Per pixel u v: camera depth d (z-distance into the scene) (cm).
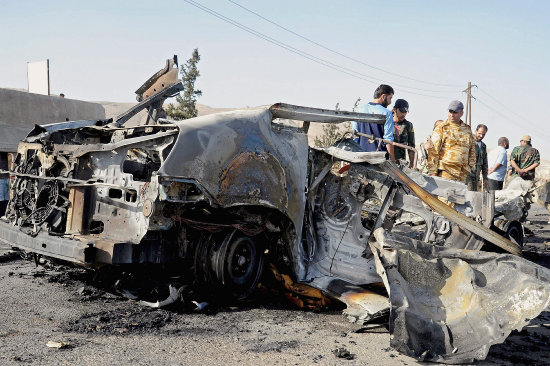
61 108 1366
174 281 495
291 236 512
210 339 388
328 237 536
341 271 528
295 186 511
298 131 536
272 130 512
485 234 531
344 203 539
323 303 504
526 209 837
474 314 395
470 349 368
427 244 466
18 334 377
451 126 689
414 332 373
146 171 511
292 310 493
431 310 405
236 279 483
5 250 739
